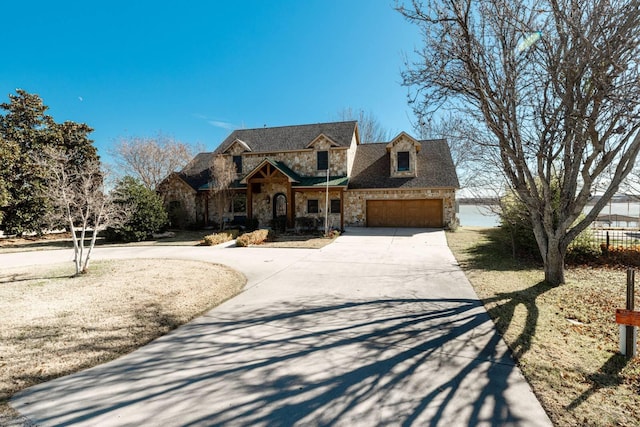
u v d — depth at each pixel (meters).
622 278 7.22
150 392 3.00
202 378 3.25
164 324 4.83
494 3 5.31
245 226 20.12
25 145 19.45
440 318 4.96
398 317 5.04
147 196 16.78
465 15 5.62
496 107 5.98
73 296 6.27
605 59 4.12
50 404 2.80
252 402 2.83
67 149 21.03
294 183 19.70
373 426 2.50
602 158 5.44
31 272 8.72
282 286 7.11
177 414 2.66
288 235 17.62
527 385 3.04
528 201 6.73
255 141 22.86
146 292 6.57
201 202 22.94
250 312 5.39
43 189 11.84
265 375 3.30
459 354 3.74
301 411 2.70
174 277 7.96
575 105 5.18
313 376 3.28
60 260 10.99
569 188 6.34
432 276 7.83
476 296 6.12
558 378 3.15
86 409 2.72
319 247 13.04
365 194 19.97
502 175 7.66
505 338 4.14
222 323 4.89
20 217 17.64
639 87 4.14
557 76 5.09
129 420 2.57
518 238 10.43
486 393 2.92
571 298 5.79
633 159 5.28
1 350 3.90
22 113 19.70
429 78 6.15
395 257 10.53
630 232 14.98
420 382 3.14
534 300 5.75
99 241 16.75
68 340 4.22
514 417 2.57
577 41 4.65
